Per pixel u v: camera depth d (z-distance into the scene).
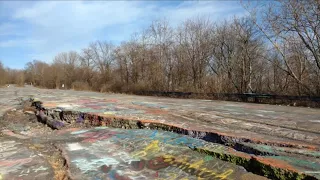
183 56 32.94
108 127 9.01
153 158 5.73
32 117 12.17
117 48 42.00
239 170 5.00
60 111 11.23
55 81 58.88
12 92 30.69
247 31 26.83
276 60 24.42
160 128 8.48
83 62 54.66
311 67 20.78
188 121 9.16
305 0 19.27
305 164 4.81
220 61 30.64
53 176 5.02
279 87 24.22
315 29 19.23
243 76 26.55
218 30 30.94
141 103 15.97
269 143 6.31
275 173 4.67
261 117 10.52
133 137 7.34
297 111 13.02
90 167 5.32
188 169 5.12
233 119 9.88
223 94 22.42
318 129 8.13
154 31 36.47
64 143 7.12
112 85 39.09
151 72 34.97
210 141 7.10
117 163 5.53
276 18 21.11
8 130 9.50
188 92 25.94
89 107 12.55
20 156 6.20
